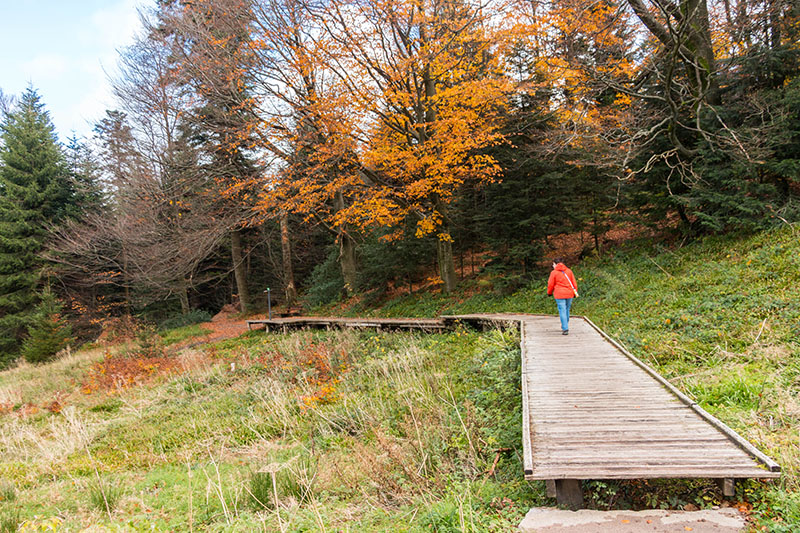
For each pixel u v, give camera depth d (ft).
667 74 34.68
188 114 51.55
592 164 41.11
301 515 14.82
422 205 52.65
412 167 44.16
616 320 32.91
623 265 43.19
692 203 36.65
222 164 58.95
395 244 59.62
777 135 32.42
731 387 18.56
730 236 36.94
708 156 36.29
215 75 47.29
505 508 12.96
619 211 50.14
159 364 49.42
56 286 91.20
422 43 42.75
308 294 83.61
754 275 29.91
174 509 17.44
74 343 82.69
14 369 66.39
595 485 13.08
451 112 43.04
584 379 20.86
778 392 17.24
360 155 46.62
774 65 34.35
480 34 42.14
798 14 34.35
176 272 65.21
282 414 27.91
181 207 62.64
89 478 21.90
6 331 81.41
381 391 28.40
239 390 35.73
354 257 76.38
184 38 49.32
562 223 47.67
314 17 42.80
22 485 22.31
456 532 11.89
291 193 52.13
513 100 46.16
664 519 11.23
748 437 14.62
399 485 15.99
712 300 29.27
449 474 16.01
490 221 49.70
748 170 34.45
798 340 21.62
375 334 45.27
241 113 50.21
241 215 54.34
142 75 57.31
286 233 83.05
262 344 53.06
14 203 86.99
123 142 64.39
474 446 17.67
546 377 21.56
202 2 46.44
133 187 62.39
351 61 43.19
